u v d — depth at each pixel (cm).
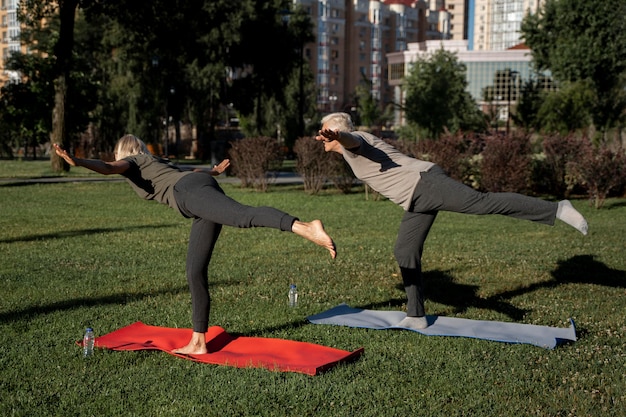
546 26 3638
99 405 434
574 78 3212
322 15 12975
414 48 7106
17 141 4347
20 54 4197
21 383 473
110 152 3984
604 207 1802
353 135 582
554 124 3089
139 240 1158
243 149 2181
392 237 1238
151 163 553
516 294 786
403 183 591
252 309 698
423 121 4278
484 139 2106
